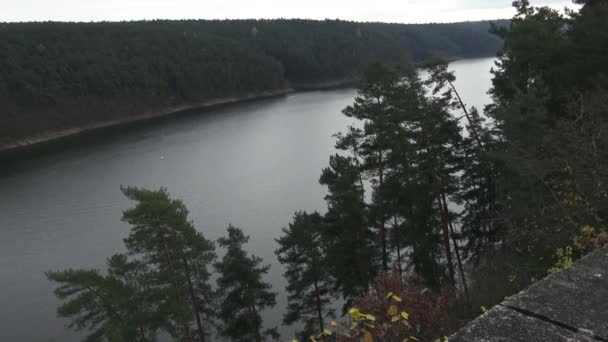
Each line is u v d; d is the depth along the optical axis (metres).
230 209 48.09
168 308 19.50
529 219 12.43
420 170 21.11
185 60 169.50
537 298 2.13
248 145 84.25
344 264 22.14
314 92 181.88
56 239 43.03
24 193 59.06
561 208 9.59
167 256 19.81
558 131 12.56
